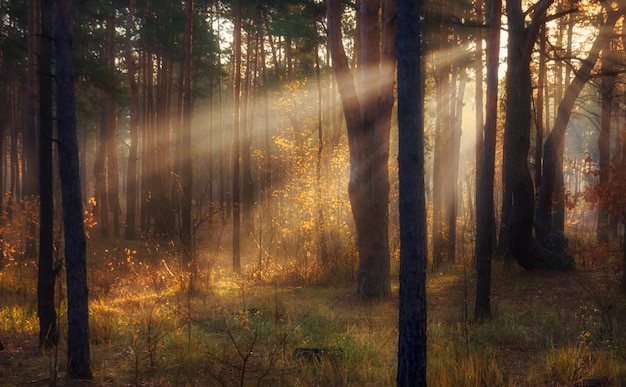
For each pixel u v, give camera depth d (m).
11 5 27.70
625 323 10.91
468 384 7.68
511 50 18.06
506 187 18.97
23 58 30.09
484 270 11.95
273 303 13.92
